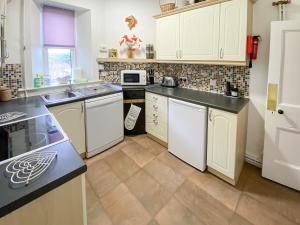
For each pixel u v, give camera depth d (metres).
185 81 3.38
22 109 2.08
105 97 2.99
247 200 2.06
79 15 3.41
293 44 1.98
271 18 2.29
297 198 2.08
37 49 2.95
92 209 1.94
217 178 2.42
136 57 3.73
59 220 0.93
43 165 0.99
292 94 2.07
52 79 3.27
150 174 2.51
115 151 3.09
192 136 2.58
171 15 3.03
